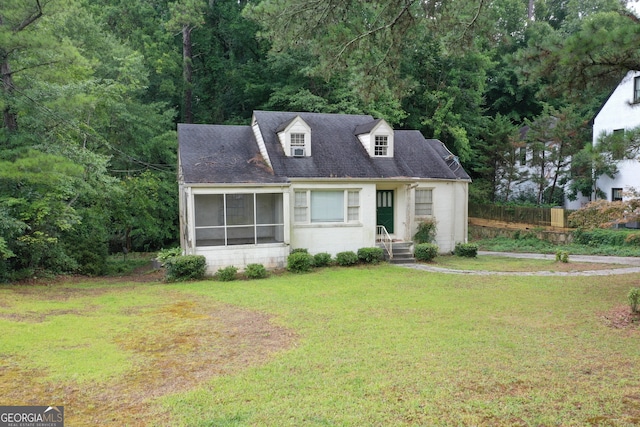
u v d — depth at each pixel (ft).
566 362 22.91
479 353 24.39
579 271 53.11
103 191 56.59
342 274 51.57
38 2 44.50
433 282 46.21
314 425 16.67
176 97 102.73
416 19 32.63
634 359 23.20
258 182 54.13
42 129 49.47
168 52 96.78
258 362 23.49
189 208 52.29
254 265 51.49
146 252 94.89
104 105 63.62
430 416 17.30
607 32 26.09
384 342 26.45
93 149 63.21
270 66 95.04
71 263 53.98
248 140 63.98
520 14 127.03
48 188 48.11
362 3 32.45
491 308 34.88
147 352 25.13
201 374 21.89
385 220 68.03
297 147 60.34
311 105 89.20
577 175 92.48
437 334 27.96
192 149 58.54
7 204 43.98
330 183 59.41
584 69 29.09
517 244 82.94
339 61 33.76
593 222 39.09
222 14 106.11
